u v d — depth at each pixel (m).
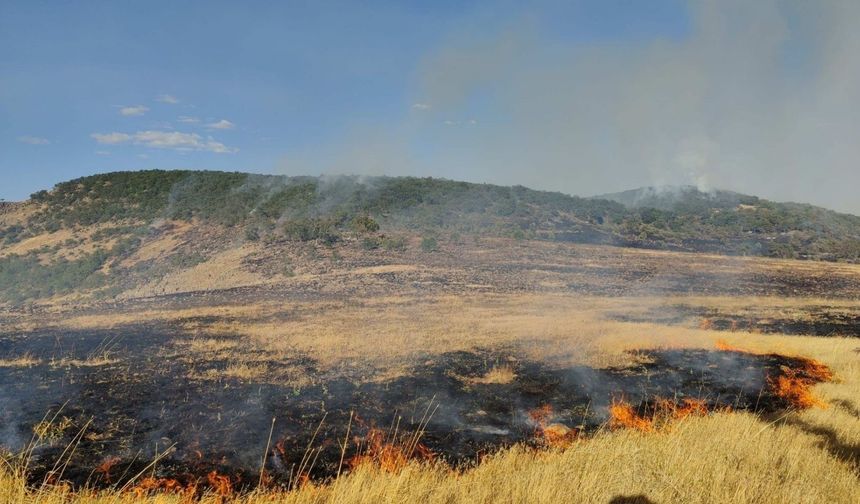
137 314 20.94
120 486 7.00
